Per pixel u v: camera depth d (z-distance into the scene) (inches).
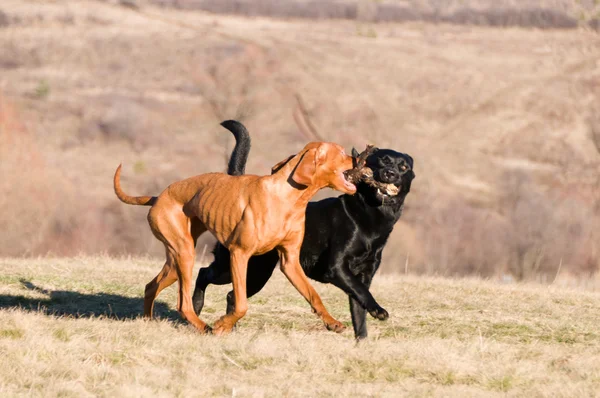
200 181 308.2
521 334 350.3
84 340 276.2
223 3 2404.0
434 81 1831.9
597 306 419.8
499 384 259.9
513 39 2080.5
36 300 382.3
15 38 2011.6
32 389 231.3
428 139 1615.4
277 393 240.7
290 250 301.9
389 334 342.3
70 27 2097.7
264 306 387.5
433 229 1085.8
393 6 2369.6
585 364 286.5
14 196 1108.5
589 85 1798.7
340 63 1929.1
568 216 1080.2
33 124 1505.9
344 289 311.4
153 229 316.8
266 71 1862.7
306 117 1669.5
